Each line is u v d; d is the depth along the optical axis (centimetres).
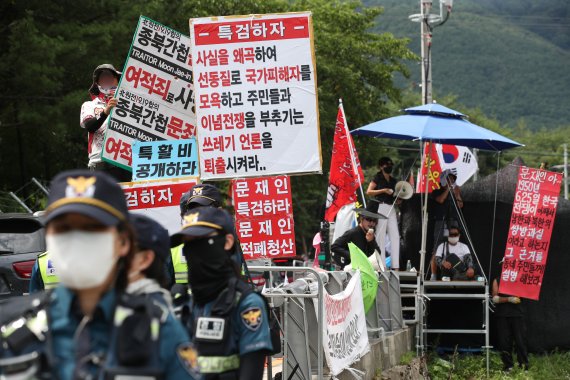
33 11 2691
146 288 384
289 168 1061
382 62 4328
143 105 1062
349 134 1627
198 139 1049
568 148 10319
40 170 2998
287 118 1064
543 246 1612
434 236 1748
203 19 1061
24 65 2466
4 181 2988
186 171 1034
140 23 1064
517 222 1619
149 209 967
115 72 1080
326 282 975
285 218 1094
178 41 1076
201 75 1059
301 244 6344
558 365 1680
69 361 356
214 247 562
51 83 2497
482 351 1648
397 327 1516
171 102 1073
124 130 1052
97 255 351
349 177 1622
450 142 1673
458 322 1714
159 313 369
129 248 369
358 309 1136
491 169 7300
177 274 827
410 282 1722
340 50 4059
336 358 965
